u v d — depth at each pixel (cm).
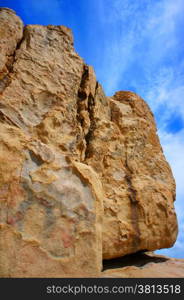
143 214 466
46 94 435
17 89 405
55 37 499
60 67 477
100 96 555
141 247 446
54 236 310
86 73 528
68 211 333
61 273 295
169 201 512
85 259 315
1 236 280
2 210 293
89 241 328
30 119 400
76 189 353
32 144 350
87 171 377
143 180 512
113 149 512
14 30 454
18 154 330
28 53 446
